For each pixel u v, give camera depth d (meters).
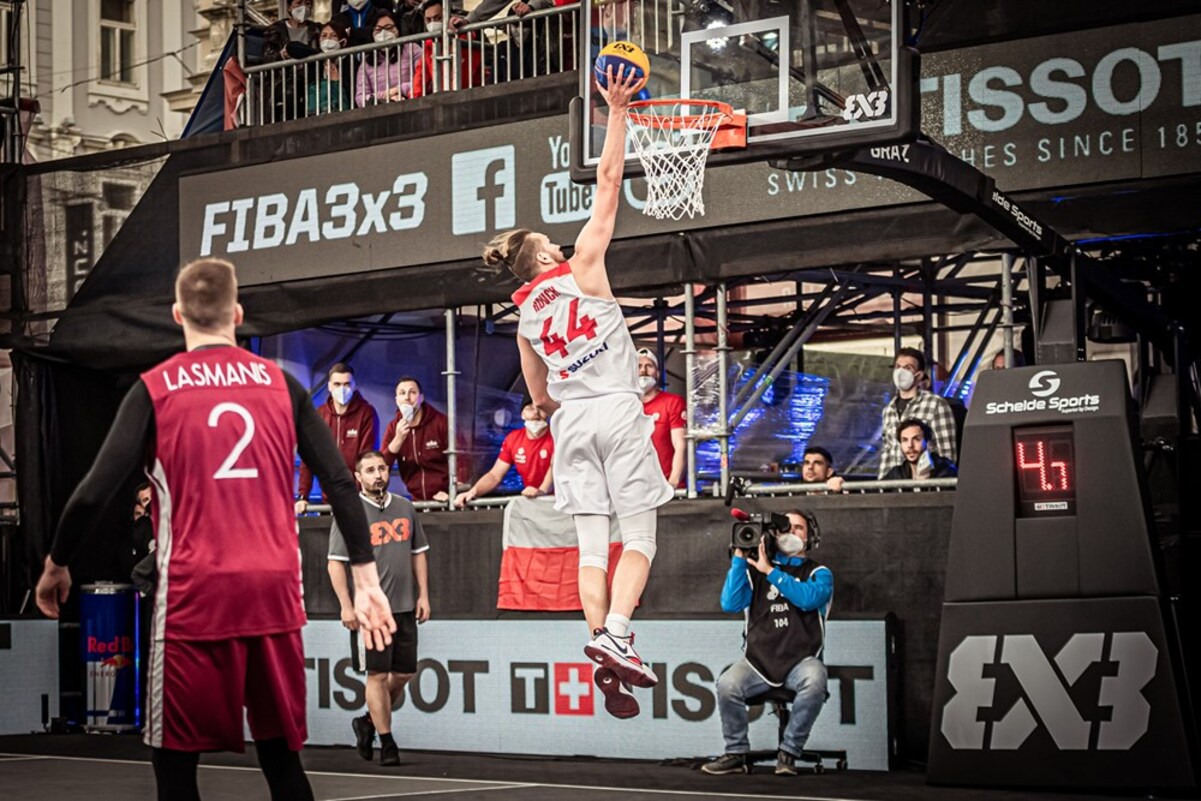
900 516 10.52
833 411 16.05
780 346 12.56
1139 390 12.31
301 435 5.22
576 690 11.05
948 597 9.41
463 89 12.63
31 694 13.86
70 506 4.88
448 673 11.60
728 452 11.40
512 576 11.62
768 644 9.85
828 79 8.62
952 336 18.73
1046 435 9.34
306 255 13.04
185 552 4.97
